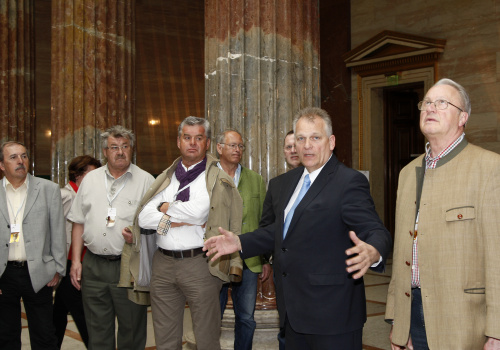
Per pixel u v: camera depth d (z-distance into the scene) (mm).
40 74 16375
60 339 4633
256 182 4520
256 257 4234
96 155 7832
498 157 2361
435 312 2408
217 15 5238
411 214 2605
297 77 5172
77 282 4207
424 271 2461
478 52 10125
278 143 5062
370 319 6184
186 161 3689
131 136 4137
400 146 12117
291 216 2854
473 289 2332
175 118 18078
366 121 11789
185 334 5566
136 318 3992
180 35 18234
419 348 2564
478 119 10117
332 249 2678
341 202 2670
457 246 2361
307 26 5305
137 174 4148
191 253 3541
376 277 9109
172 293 3623
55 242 4184
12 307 4086
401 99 12180
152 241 3793
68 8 7781
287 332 2852
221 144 4461
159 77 17969
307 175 2869
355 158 12047
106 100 7949
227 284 4211
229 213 3682
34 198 4074
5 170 4047
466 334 2312
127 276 3793
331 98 12508
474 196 2352
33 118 10406
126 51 8312
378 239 2414
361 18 12008
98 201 4027
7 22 9992
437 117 2471
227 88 5133
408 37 10766
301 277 2703
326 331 2629
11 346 4090
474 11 10172
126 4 8344
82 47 7777
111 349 4059
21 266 4027
